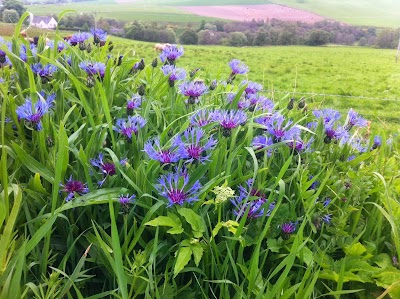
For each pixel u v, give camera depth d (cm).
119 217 47
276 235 48
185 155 45
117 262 34
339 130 63
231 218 48
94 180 50
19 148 45
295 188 54
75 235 46
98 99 61
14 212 33
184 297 42
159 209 45
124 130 52
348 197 54
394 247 51
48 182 49
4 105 42
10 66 77
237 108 66
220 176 48
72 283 36
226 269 42
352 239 51
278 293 39
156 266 44
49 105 57
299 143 55
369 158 71
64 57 74
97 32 84
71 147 49
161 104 67
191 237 42
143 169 45
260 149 52
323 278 46
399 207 55
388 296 46
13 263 34
